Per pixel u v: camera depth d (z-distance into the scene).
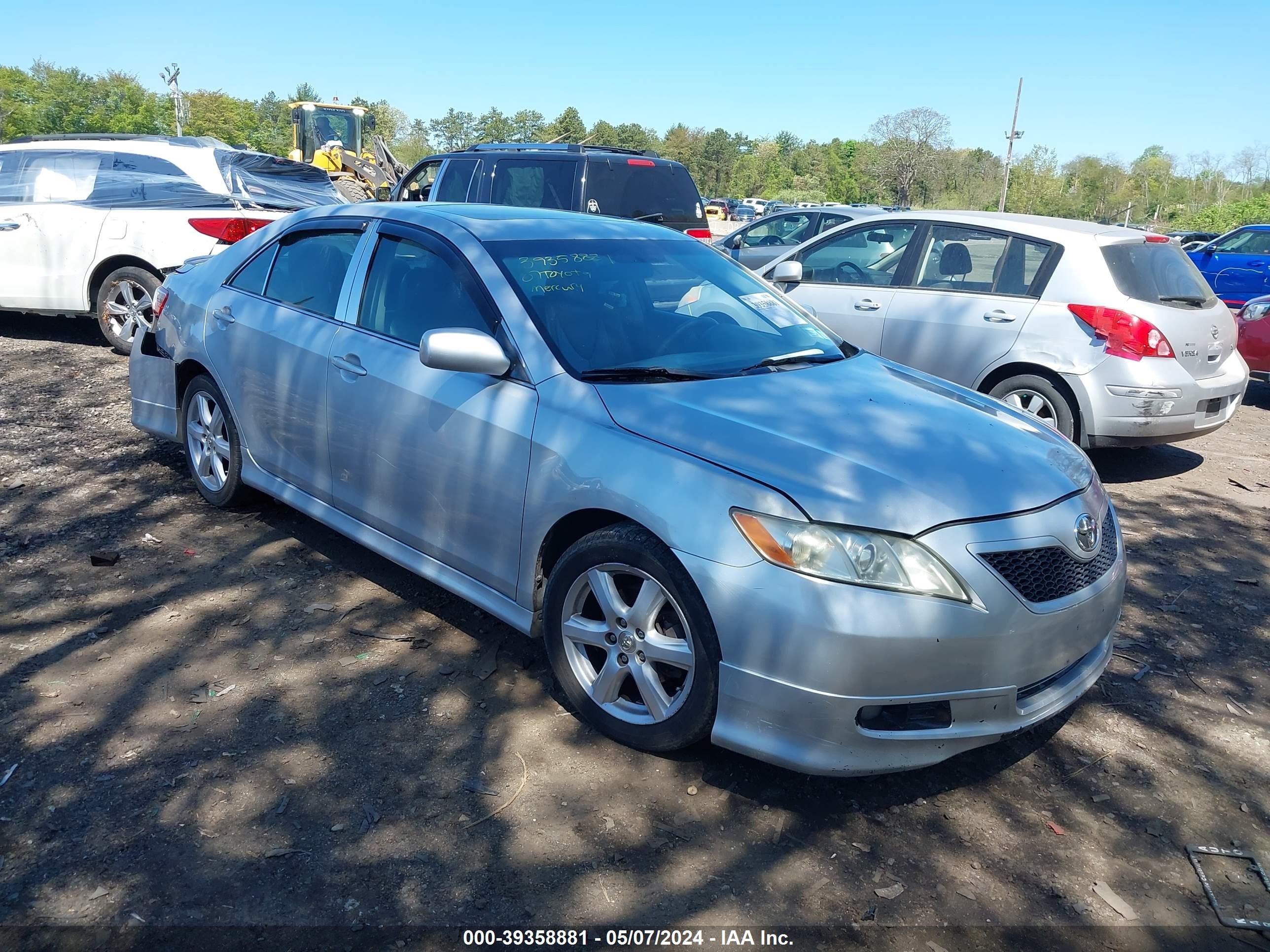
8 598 4.04
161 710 3.32
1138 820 3.05
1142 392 6.06
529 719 3.39
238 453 4.78
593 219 4.45
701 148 127.19
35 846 2.67
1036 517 3.00
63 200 8.27
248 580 4.32
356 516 4.14
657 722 3.11
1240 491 6.45
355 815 2.87
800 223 14.30
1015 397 6.50
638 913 2.56
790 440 3.09
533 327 3.57
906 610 2.74
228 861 2.66
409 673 3.64
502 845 2.78
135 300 8.34
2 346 8.71
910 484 2.93
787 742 2.84
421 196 11.41
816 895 2.66
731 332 4.00
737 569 2.84
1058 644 2.99
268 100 118.81
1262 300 8.96
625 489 3.07
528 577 3.44
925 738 2.86
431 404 3.68
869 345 7.11
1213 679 3.92
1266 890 2.78
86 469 5.62
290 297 4.52
